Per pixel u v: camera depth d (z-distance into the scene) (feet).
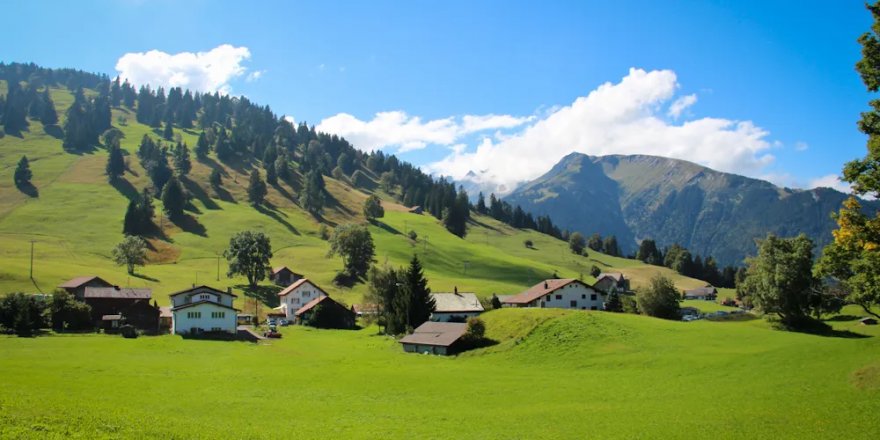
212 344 303.27
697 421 131.13
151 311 375.66
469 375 208.44
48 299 351.05
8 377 161.99
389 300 396.57
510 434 123.44
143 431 106.52
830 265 149.69
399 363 243.19
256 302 495.00
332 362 244.42
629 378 194.49
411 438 119.44
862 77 114.42
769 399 148.36
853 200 124.47
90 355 237.45
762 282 340.80
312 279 592.19
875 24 111.55
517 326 286.25
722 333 261.65
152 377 187.42
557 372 214.69
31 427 98.78
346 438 117.50
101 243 637.30
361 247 613.52
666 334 260.42
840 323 351.46
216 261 639.76
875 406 131.75
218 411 139.33
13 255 542.16
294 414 140.87
